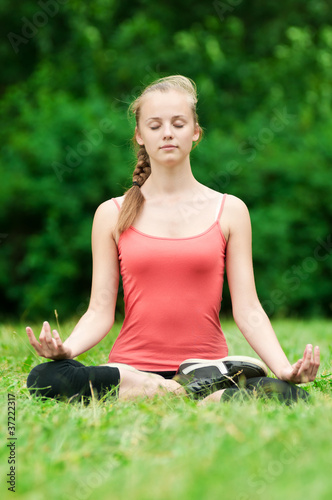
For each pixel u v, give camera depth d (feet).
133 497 9.30
